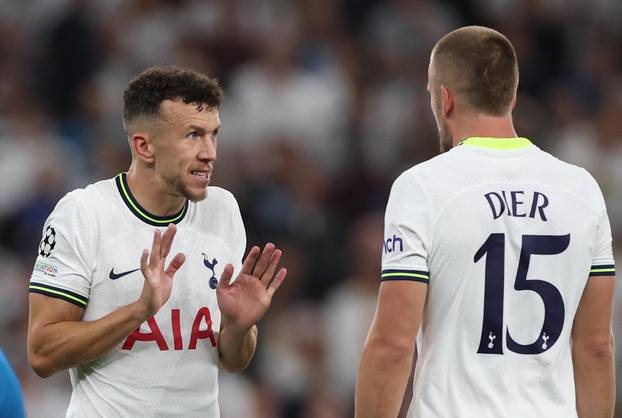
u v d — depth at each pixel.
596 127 43.69
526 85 47.03
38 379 32.03
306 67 46.69
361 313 34.97
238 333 15.62
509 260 14.84
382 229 36.44
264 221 39.50
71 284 15.34
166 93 15.35
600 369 15.44
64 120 46.16
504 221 14.86
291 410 34.09
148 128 15.46
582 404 15.58
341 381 34.44
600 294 15.35
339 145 44.41
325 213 41.28
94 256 15.48
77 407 15.80
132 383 15.60
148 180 15.71
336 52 47.56
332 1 48.88
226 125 44.28
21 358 32.75
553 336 14.96
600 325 15.39
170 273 14.69
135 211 15.71
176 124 15.34
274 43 46.09
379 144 44.09
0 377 13.05
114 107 45.28
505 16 48.97
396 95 45.56
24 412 13.42
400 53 47.38
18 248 40.16
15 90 45.94
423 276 14.72
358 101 45.69
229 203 16.47
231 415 32.66
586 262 15.16
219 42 46.97
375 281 35.41
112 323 14.75
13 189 41.41
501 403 14.66
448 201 14.81
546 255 14.94
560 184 15.17
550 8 49.28
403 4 48.53
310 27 48.12
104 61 48.00
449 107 15.46
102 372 15.64
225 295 15.49
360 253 37.03
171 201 15.77
